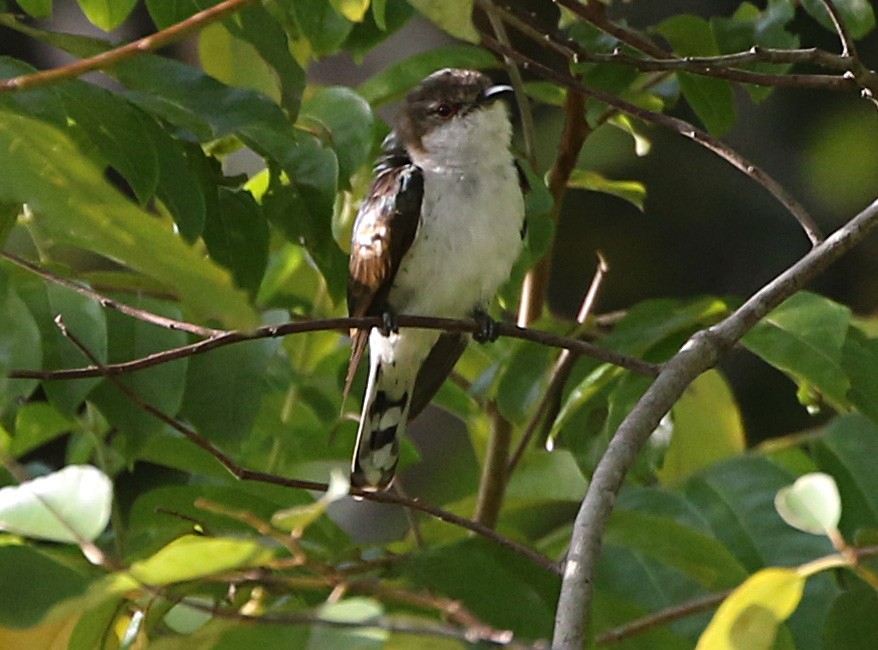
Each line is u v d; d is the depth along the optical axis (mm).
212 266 4621
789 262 17578
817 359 8148
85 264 14016
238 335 7508
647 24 17266
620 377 8930
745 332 8125
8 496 5492
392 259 10367
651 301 9172
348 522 18219
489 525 10000
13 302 6242
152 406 7641
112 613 6898
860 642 7395
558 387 10133
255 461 11070
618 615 8523
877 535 7262
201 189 7789
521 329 8133
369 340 10664
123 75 7500
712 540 8117
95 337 7875
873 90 8523
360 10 7055
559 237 17703
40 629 6801
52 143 4816
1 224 7449
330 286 8453
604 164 17500
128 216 4668
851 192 17766
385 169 10812
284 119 7602
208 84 7586
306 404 11031
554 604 7547
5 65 6996
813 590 8227
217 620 5680
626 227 17703
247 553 5383
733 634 5340
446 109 10648
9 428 7809
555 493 10539
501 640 5676
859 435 8562
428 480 18281
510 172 10523
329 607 5250
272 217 8312
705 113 9945
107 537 8938
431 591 7262
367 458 10734
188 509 8836
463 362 11508
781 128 18031
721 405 10344
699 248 17688
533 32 8930
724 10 17094
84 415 10125
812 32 16469
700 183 17641
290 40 10008
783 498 5582
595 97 8930
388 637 5418
